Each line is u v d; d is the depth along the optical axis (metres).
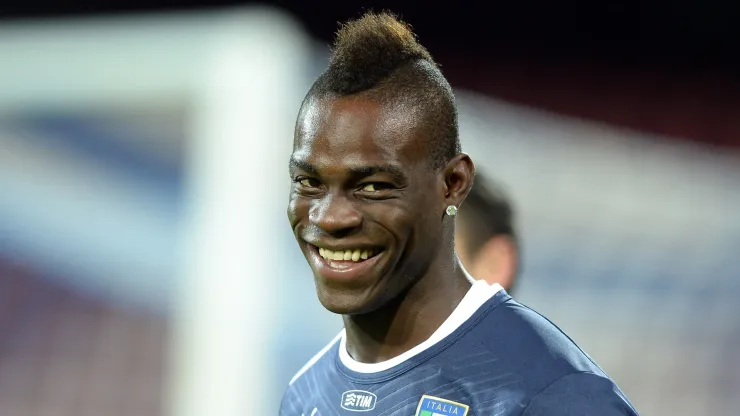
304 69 17.91
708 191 18.47
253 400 15.95
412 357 4.64
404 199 4.34
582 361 4.43
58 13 18.73
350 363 4.94
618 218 18.00
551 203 17.89
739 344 16.81
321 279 4.48
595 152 18.61
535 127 18.66
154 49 18.33
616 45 19.53
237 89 17.78
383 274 4.43
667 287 17.52
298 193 4.53
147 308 17.27
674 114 19.34
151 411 16.83
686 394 16.59
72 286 17.62
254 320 16.38
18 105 18.53
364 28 4.55
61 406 16.98
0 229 17.86
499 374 4.40
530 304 17.28
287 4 18.16
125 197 18.03
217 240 17.02
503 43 19.08
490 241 6.89
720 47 19.72
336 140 4.29
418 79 4.46
